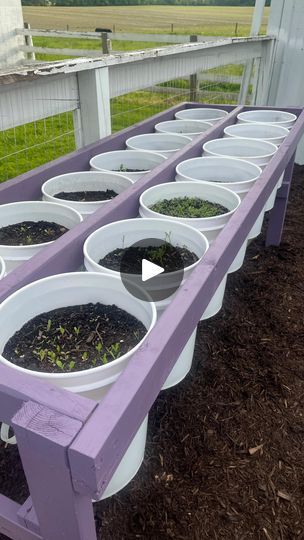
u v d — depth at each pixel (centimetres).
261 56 424
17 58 748
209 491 146
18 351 102
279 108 292
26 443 64
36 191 177
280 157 190
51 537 82
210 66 326
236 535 135
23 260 129
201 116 297
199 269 109
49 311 115
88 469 59
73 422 63
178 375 124
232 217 138
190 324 98
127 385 71
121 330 110
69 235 128
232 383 190
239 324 228
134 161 211
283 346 215
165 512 139
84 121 213
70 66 174
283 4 423
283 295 257
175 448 160
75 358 101
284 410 180
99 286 114
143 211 154
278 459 159
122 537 132
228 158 197
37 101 179
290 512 142
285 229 341
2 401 71
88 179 186
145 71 246
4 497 108
